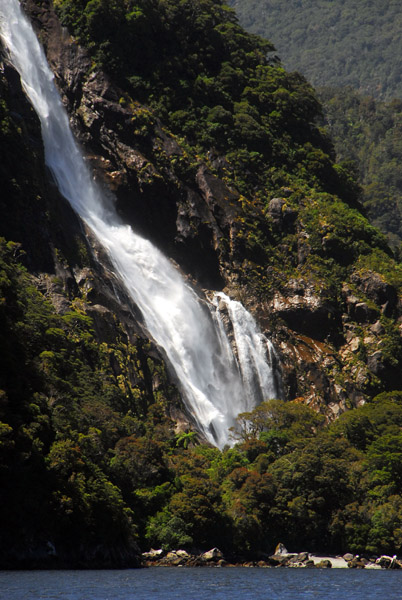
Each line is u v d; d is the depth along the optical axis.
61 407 136.62
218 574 123.19
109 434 150.75
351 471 162.00
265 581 116.38
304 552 148.62
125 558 128.50
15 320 138.62
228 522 144.88
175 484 148.38
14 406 121.94
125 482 143.00
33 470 117.12
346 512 153.75
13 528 112.38
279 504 152.50
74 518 119.19
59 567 116.25
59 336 157.38
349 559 149.12
